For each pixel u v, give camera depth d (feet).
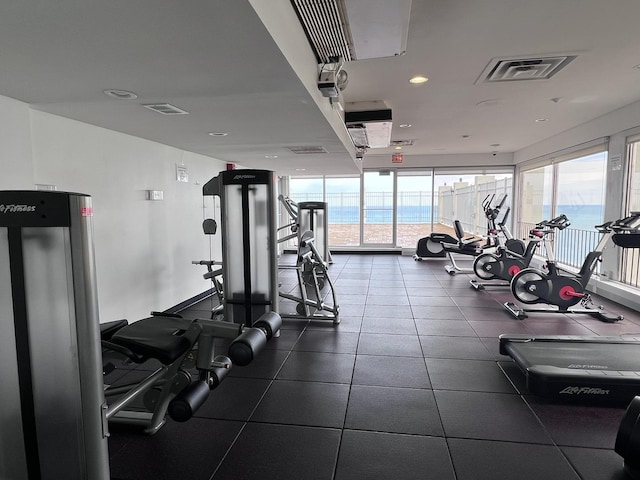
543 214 26.99
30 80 7.72
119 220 13.01
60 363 5.46
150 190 14.73
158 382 8.37
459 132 22.06
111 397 9.16
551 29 9.30
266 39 5.95
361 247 34.83
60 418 5.54
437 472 6.75
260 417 8.55
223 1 4.80
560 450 7.32
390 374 10.60
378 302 18.28
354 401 9.20
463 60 11.18
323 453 7.30
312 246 14.97
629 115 16.28
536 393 8.99
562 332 13.76
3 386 5.55
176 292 16.69
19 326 5.41
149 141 14.73
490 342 12.90
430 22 8.90
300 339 13.39
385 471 6.79
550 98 15.14
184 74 7.47
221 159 20.94
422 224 34.47
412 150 29.96
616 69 11.98
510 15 8.61
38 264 5.33
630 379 8.66
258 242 13.44
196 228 18.52
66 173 10.87
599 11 8.46
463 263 29.30
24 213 5.15
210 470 6.89
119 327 8.79
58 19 5.20
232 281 13.74
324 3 6.82
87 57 6.58
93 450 5.51
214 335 7.44
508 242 23.58
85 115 10.57
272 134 13.73
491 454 7.23
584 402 9.00
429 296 19.33
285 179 35.09
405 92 14.21
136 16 5.16
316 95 9.70
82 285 5.26
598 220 20.26
